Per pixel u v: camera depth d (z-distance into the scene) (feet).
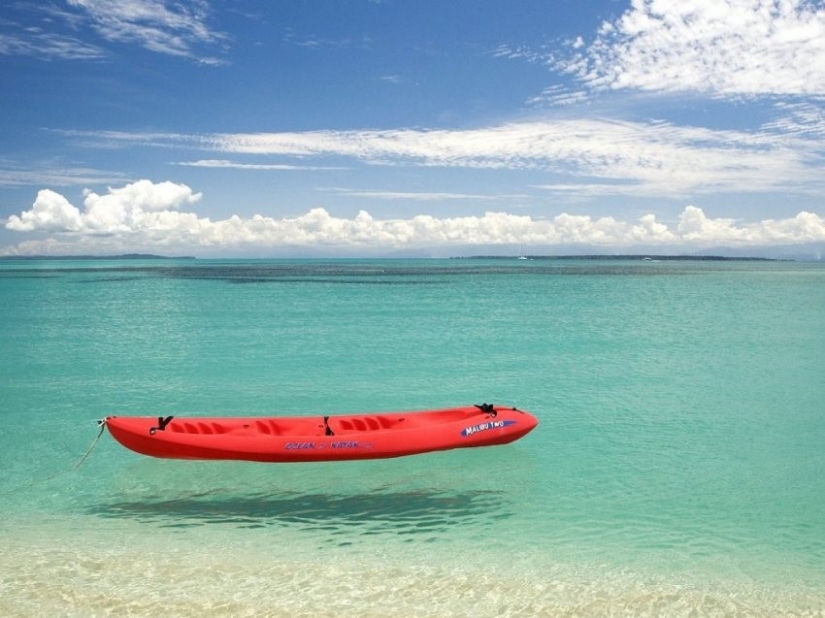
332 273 398.21
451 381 62.85
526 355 77.87
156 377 64.23
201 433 35.91
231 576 24.25
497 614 21.66
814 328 104.68
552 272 426.51
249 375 65.57
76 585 23.44
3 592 22.85
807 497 32.81
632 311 134.51
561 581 24.00
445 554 26.32
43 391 58.13
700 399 54.85
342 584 23.65
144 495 33.01
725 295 189.47
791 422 47.39
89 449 40.65
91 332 97.91
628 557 26.09
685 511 31.01
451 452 38.78
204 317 120.16
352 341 89.10
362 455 35.91
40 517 30.25
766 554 26.40
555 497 32.76
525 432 39.73
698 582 24.00
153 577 24.09
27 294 186.50
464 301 162.20
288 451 35.19
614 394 57.11
